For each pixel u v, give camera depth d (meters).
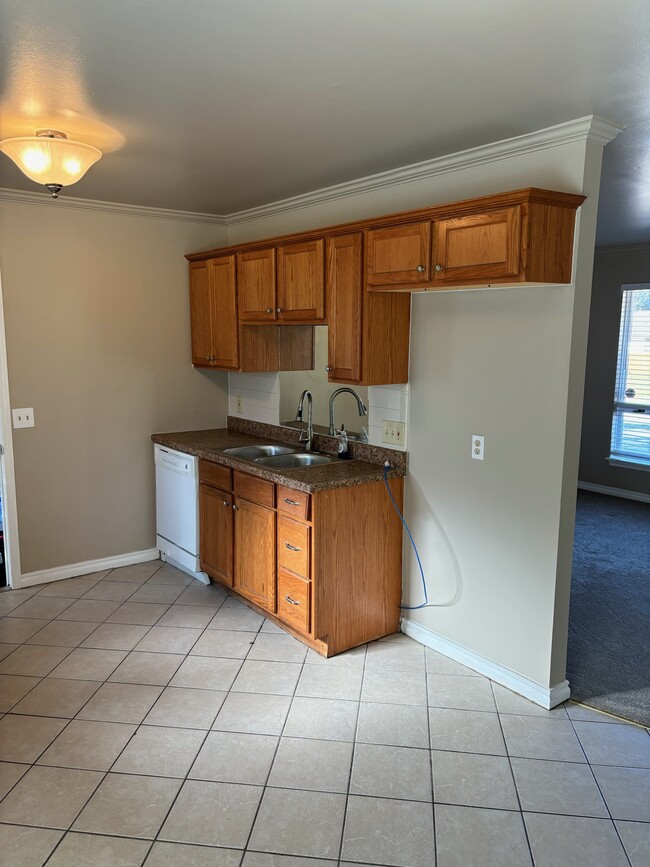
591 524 5.62
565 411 2.63
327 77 2.05
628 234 5.33
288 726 2.69
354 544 3.27
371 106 2.32
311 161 3.06
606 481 6.62
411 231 2.81
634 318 6.20
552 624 2.78
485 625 3.07
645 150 2.84
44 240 3.91
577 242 2.54
